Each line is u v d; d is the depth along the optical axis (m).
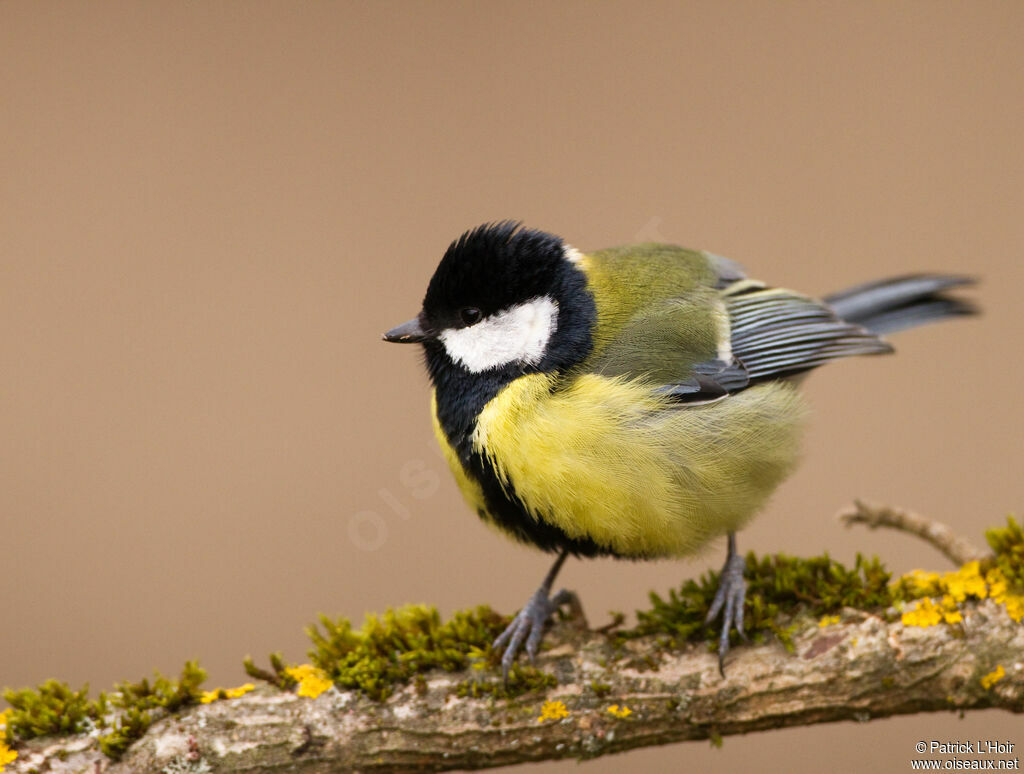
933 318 10.29
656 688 6.74
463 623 7.17
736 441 7.67
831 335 8.84
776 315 8.71
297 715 6.59
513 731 6.68
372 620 7.06
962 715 6.63
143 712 6.50
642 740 6.79
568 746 6.71
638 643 7.04
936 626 6.62
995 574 6.79
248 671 6.77
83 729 6.43
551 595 7.38
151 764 6.35
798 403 8.31
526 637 7.12
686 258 8.97
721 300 8.65
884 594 6.89
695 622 7.07
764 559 7.46
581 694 6.75
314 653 6.92
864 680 6.58
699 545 7.71
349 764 6.59
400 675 6.81
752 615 6.99
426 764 6.67
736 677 6.72
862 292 10.39
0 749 6.34
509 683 6.77
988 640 6.52
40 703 6.48
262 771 6.45
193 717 6.53
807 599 7.00
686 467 7.41
